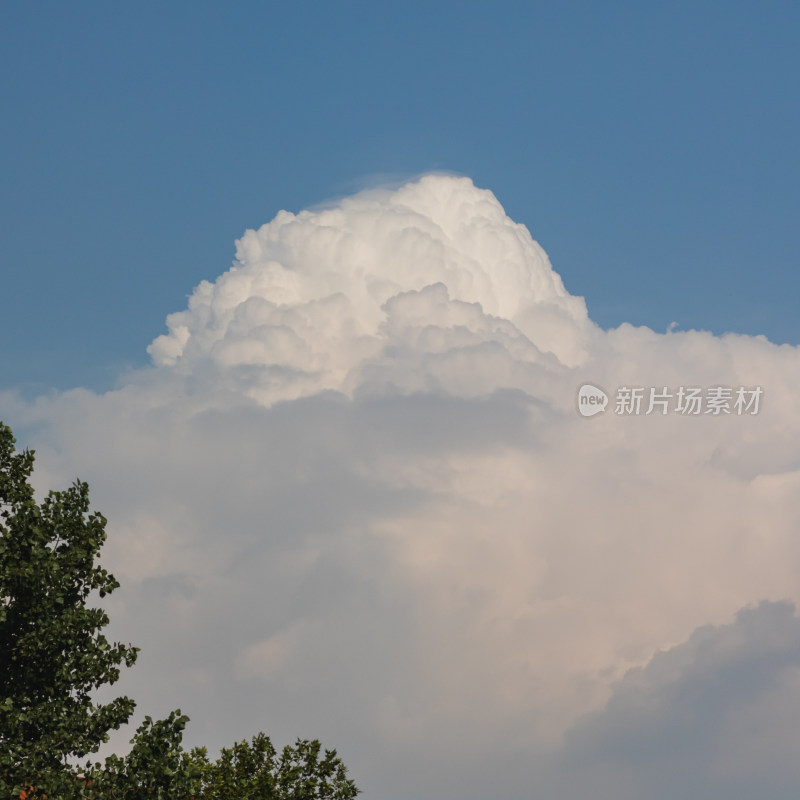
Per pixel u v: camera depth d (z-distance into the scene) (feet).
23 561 125.90
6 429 133.69
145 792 127.34
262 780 195.42
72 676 128.26
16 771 121.90
